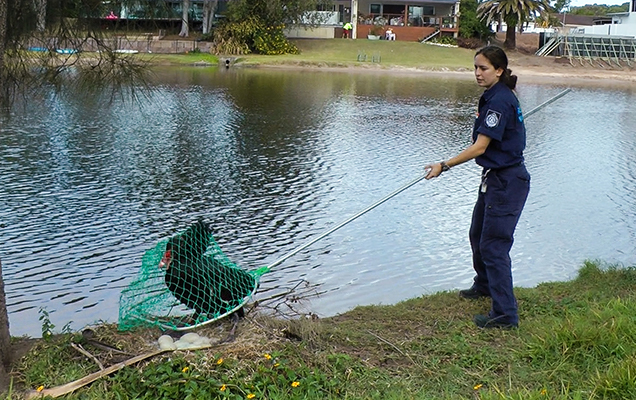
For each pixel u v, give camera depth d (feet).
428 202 38.14
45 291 24.85
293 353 13.55
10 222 32.63
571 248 30.73
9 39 17.10
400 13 186.60
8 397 11.65
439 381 13.17
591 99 102.53
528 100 97.71
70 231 31.63
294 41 161.68
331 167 47.29
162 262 14.85
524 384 13.06
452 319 16.39
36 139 52.70
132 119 63.87
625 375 12.44
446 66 142.61
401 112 79.05
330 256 28.96
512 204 15.34
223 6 159.33
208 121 65.77
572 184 44.34
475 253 17.43
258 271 16.06
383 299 24.06
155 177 42.63
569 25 223.92
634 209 37.93
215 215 34.94
